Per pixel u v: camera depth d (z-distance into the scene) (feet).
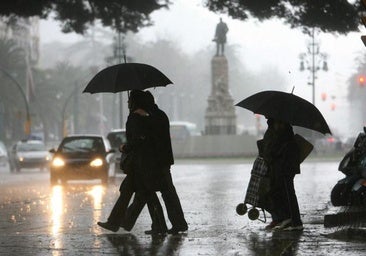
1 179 313.12
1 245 99.81
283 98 109.81
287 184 111.96
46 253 92.58
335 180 270.05
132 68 110.11
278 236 106.52
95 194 204.23
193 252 92.32
